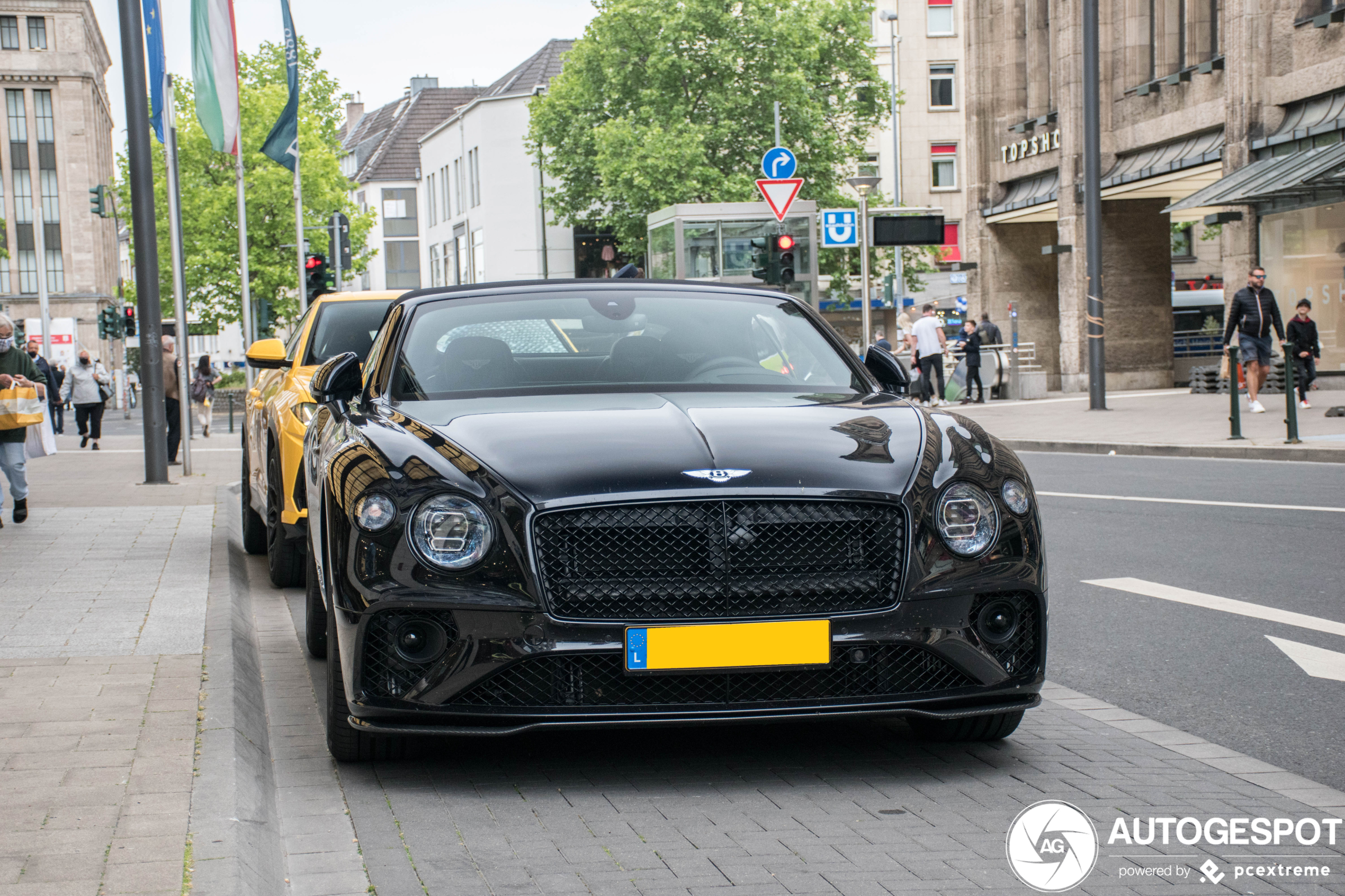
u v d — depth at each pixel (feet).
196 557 30.55
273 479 28.07
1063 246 109.91
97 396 82.84
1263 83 84.99
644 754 15.81
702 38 161.17
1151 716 17.44
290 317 175.42
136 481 54.19
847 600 14.01
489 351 18.12
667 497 13.74
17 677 18.07
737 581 13.82
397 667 13.92
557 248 220.64
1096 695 18.66
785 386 17.76
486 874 11.85
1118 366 110.32
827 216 73.05
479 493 13.91
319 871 12.00
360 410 17.34
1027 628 14.76
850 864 11.98
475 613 13.64
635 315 19.16
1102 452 58.54
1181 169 94.68
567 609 13.70
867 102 173.37
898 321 104.78
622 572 13.74
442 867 12.03
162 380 51.78
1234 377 55.16
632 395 16.94
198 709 16.28
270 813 13.46
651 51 162.30
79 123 254.27
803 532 13.99
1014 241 124.26
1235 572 27.73
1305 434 54.90
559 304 19.36
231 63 60.34
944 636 14.10
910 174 201.67
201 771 13.66
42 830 11.78
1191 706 17.84
